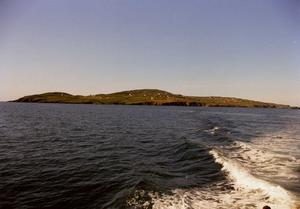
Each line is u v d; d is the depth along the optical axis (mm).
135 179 16953
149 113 109812
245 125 58125
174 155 25016
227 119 76500
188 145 28453
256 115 111688
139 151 27250
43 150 26797
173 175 17906
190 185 15547
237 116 97562
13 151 25906
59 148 28062
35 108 136500
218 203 12844
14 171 18891
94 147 29188
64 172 18797
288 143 31438
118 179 17109
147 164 21328
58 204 13391
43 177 17594
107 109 143125
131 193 14008
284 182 16078
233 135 38812
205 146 27094
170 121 69000
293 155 23828
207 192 14320
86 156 24281
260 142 32156
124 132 43938
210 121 65812
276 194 13758
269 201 13008
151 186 15039
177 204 12703
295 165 20172
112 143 32219
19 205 13219
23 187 15625
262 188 14609
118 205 12875
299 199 13250
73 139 34750
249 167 19562
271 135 39688
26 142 31469
